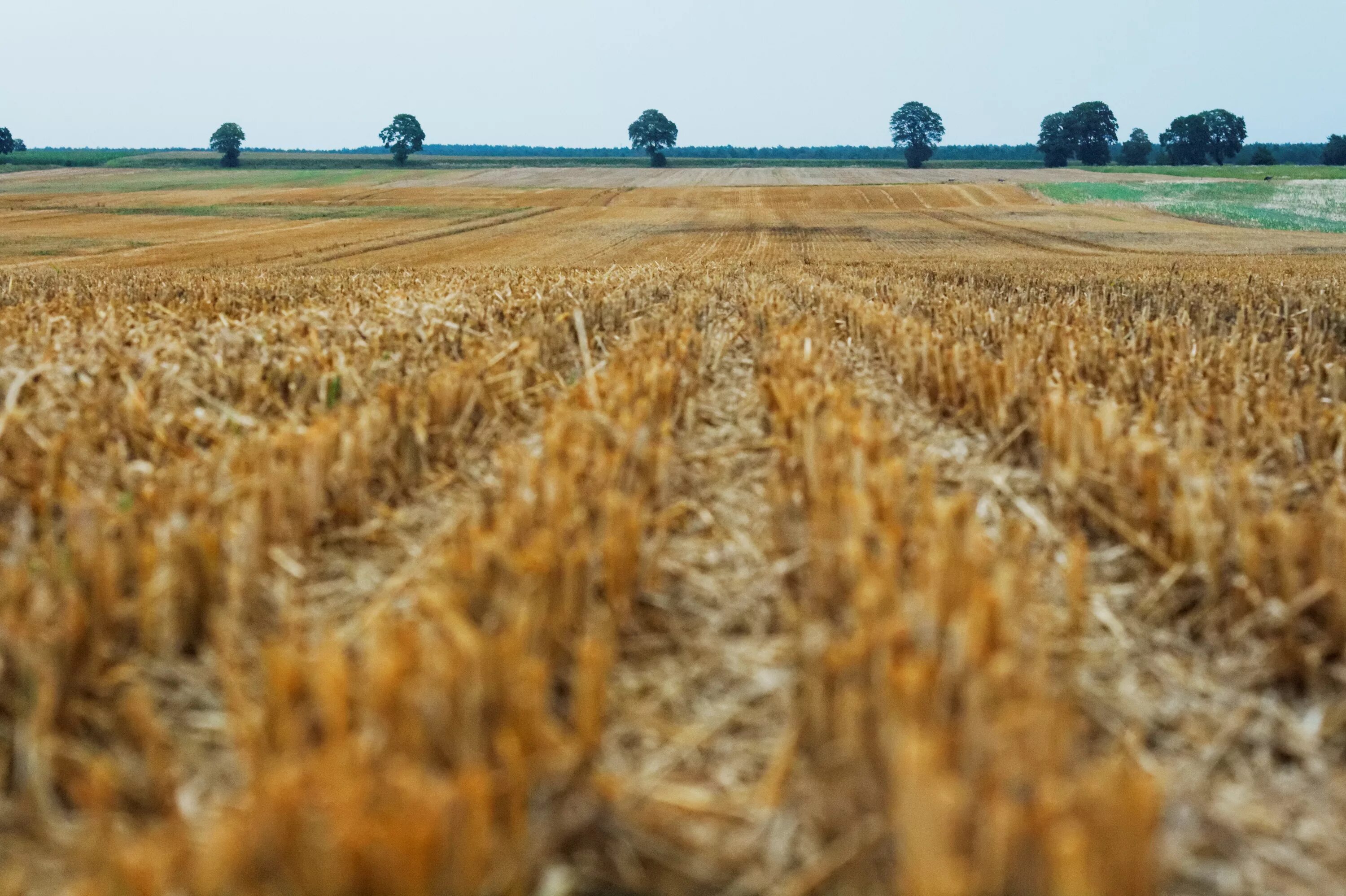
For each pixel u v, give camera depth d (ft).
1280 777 8.93
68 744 8.88
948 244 157.79
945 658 8.25
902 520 11.95
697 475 16.46
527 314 31.73
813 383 19.07
